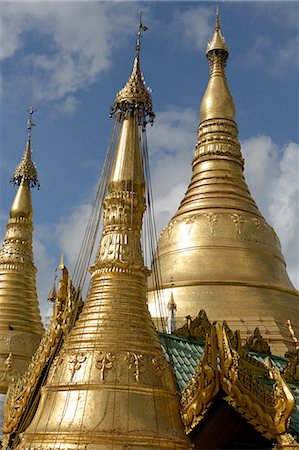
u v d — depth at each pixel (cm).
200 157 4859
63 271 2142
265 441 1917
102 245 1981
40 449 1614
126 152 2084
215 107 5019
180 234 4341
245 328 3628
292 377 2245
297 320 3991
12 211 5141
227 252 4150
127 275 1909
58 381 1750
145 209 2078
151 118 2173
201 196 4578
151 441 1611
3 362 4222
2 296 4681
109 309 1838
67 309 2061
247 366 1777
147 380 1728
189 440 1741
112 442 1581
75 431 1598
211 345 1792
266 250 4294
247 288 3959
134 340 1784
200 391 1753
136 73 2189
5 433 2153
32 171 5366
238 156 4847
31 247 5081
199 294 3875
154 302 3891
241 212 4431
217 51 5306
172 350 2175
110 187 2056
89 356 1747
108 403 1652
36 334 4616
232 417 1858
